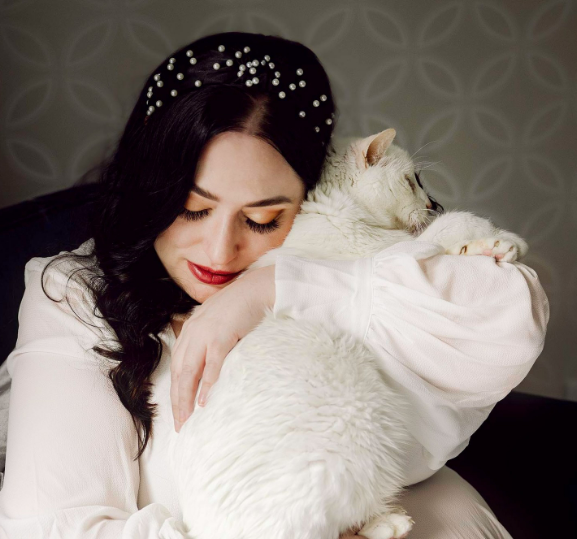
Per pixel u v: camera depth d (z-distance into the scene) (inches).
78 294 41.0
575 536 52.2
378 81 88.3
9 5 80.9
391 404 32.4
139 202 39.4
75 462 36.0
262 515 29.9
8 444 37.3
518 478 55.6
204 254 39.2
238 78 37.3
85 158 84.7
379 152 46.9
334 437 30.1
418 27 87.1
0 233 54.8
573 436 57.6
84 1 81.6
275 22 85.1
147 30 82.9
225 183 36.9
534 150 91.7
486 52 88.5
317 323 34.0
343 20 86.0
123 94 83.7
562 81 89.8
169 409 38.9
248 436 31.0
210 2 83.4
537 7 87.7
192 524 33.1
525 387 98.3
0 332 52.9
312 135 39.9
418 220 48.1
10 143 83.9
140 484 39.2
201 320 34.9
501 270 34.2
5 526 34.8
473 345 33.8
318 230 40.4
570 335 96.7
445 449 36.4
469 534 38.2
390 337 34.0
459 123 90.3
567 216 93.7
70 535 34.2
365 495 30.7
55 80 83.0
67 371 37.8
